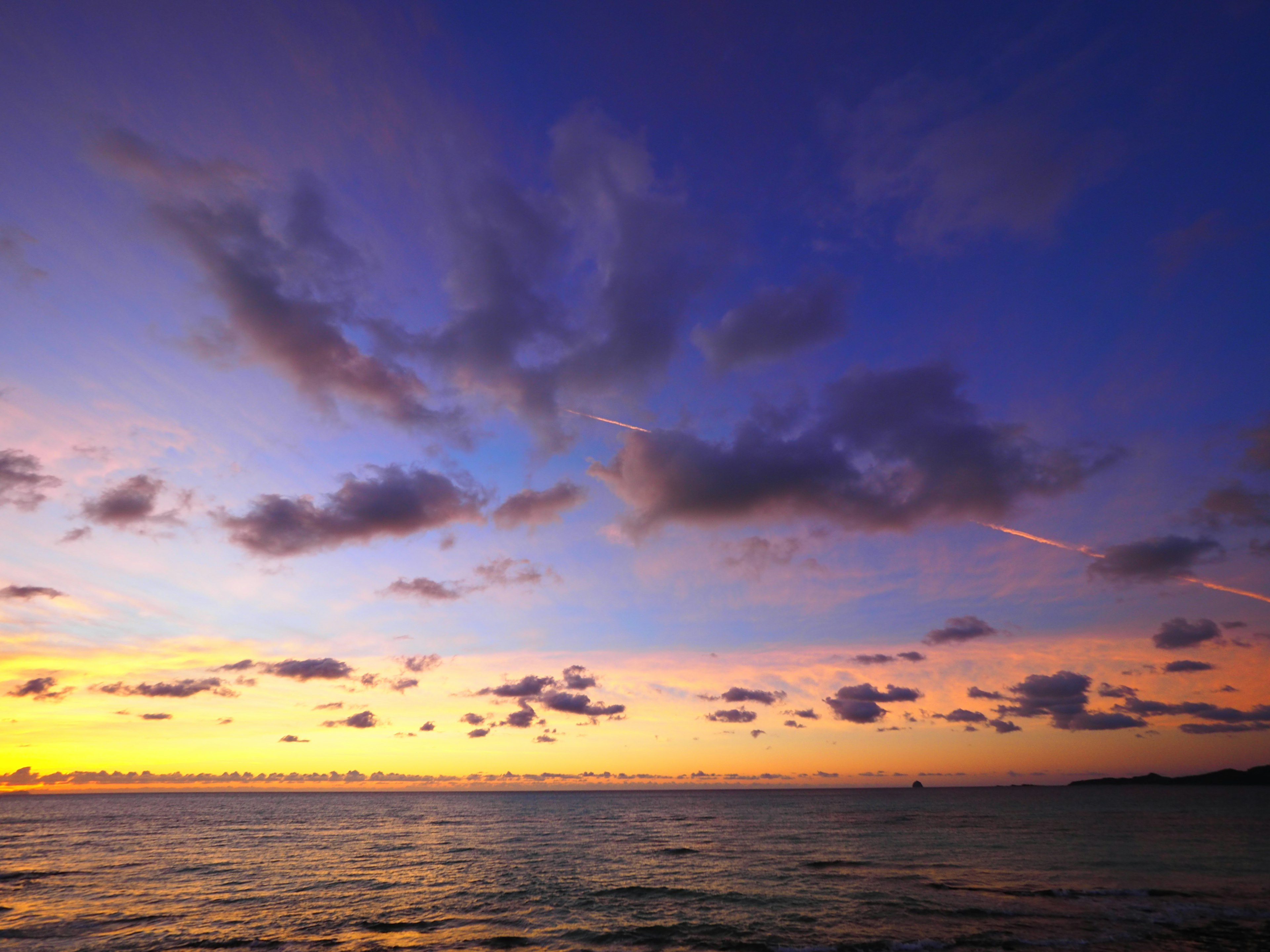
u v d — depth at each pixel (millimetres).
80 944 27281
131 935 28609
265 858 55312
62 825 98250
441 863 51906
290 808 165500
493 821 105125
